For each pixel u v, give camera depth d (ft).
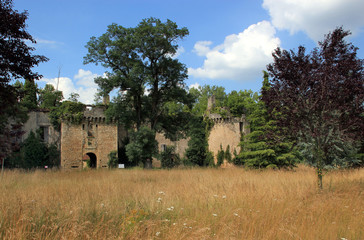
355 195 34.50
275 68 46.88
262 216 25.34
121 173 85.46
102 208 27.02
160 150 171.73
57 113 141.49
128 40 126.31
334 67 41.73
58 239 19.95
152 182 57.62
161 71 135.03
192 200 32.45
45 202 29.25
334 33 43.27
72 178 67.72
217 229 22.70
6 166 129.80
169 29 128.26
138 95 135.44
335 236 21.16
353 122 41.98
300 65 44.34
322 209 28.02
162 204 29.60
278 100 45.11
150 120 143.23
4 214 22.97
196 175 69.77
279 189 38.99
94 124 146.82
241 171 84.74
